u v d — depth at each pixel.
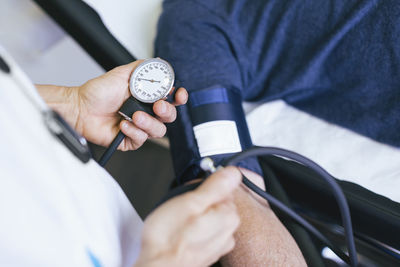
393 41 0.78
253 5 0.93
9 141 0.30
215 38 0.90
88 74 1.48
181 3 0.98
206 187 0.39
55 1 1.07
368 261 0.79
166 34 0.93
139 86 0.64
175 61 0.86
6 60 0.33
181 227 0.37
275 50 0.96
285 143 0.94
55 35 1.50
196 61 0.85
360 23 0.81
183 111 0.79
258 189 0.60
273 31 0.93
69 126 0.37
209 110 0.77
